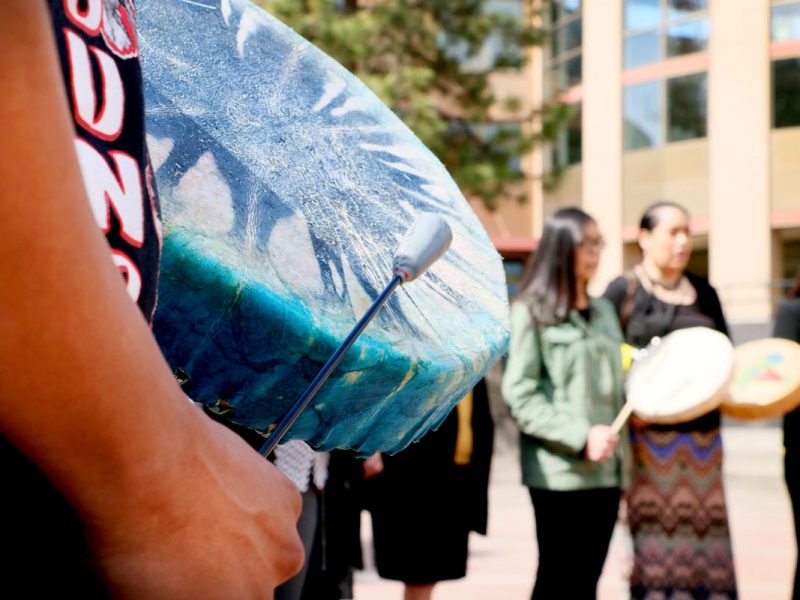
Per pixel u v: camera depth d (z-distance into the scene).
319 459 3.45
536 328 4.54
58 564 0.63
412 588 5.10
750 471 14.62
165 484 0.65
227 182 1.00
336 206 1.15
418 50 16.12
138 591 0.67
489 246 1.52
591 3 27.75
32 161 0.57
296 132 1.22
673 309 5.13
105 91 0.73
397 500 5.01
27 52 0.57
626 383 4.77
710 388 4.59
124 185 0.73
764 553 8.37
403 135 1.52
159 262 0.79
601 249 4.71
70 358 0.58
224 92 1.17
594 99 27.73
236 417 0.95
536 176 17.28
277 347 0.90
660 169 26.84
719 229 26.05
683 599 4.77
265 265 0.93
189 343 0.88
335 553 4.07
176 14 1.24
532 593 4.57
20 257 0.57
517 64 17.02
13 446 0.61
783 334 5.55
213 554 0.69
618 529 8.36
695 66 26.36
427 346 1.10
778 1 25.53
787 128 25.50
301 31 15.23
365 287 1.06
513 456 15.02
